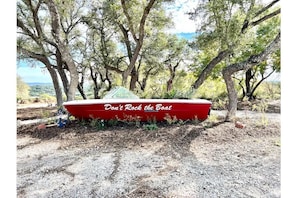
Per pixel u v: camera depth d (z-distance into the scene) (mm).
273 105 8742
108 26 10195
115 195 2592
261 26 9883
